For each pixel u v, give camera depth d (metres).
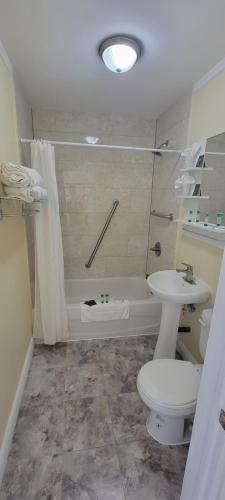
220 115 1.55
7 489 1.14
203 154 1.69
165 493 1.14
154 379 1.32
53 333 2.15
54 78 1.80
